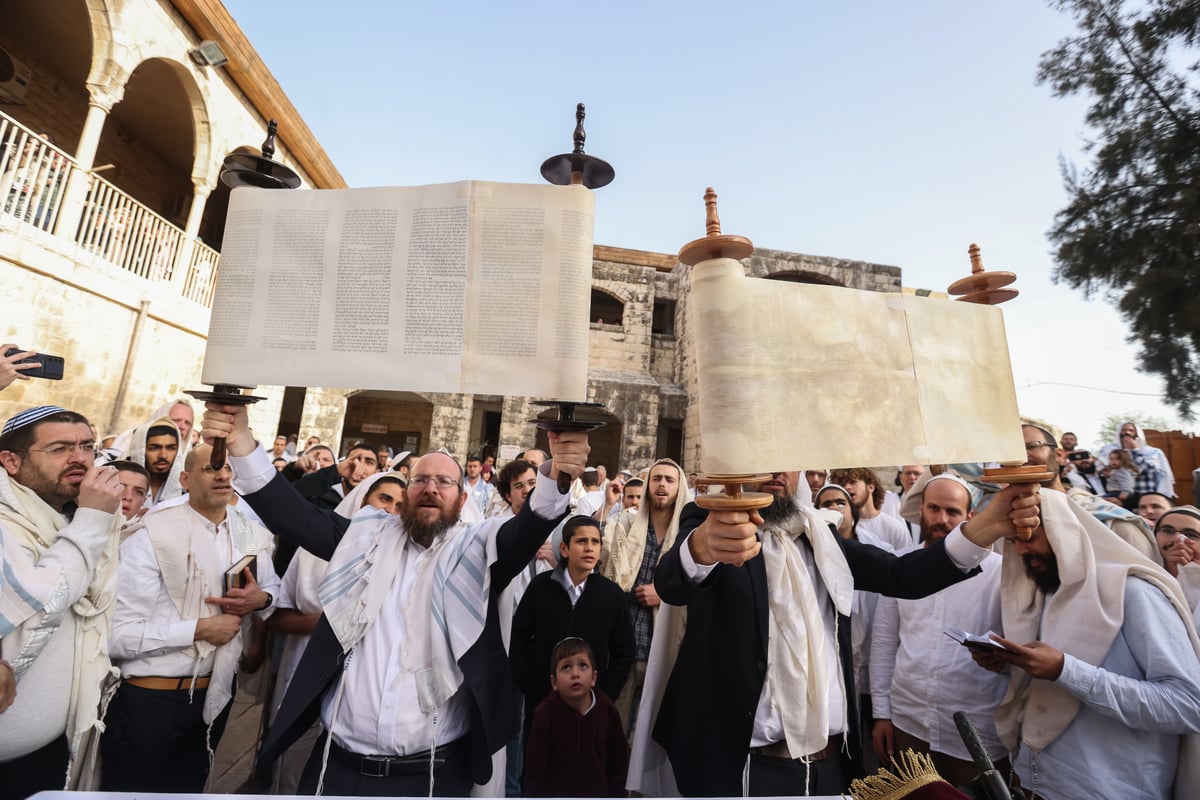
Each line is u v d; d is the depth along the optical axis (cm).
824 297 172
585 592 315
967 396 187
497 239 184
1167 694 173
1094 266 1098
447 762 200
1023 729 201
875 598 318
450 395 1402
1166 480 573
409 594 212
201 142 938
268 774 189
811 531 232
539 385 178
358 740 196
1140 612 187
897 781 118
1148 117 1058
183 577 252
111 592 210
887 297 184
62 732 197
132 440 359
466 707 210
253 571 275
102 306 775
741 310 158
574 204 184
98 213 759
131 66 771
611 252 1572
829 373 167
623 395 1416
